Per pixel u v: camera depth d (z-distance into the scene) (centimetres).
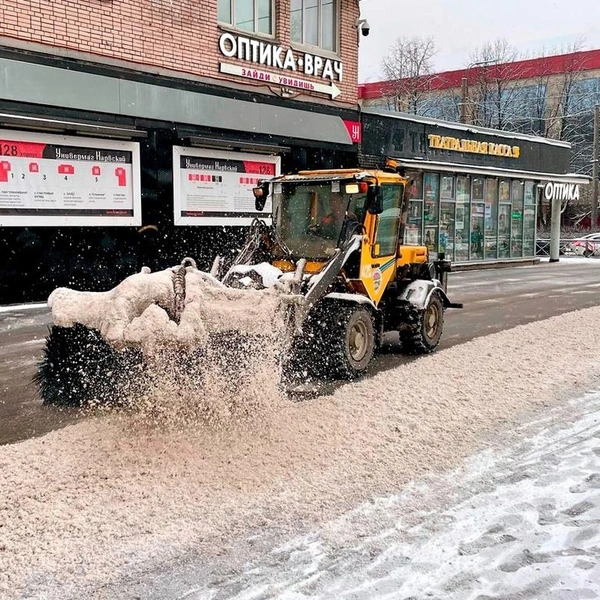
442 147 2022
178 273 510
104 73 1195
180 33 1309
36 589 302
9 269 1118
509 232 2422
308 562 329
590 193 4619
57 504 374
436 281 852
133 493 390
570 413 571
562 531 357
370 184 698
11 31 1076
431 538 352
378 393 602
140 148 1265
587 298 1395
